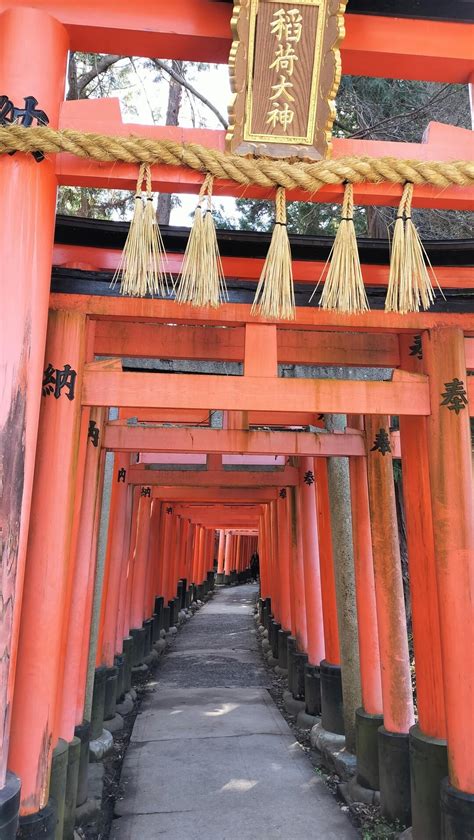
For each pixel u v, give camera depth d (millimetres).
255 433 6742
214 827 5684
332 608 7934
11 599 3311
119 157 3350
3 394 3373
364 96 9477
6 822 3090
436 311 4609
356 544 6648
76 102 3555
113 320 4633
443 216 9562
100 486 6566
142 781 6805
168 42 3670
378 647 6352
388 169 3451
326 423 8320
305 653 10281
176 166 3455
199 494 13516
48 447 4176
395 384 4461
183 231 4535
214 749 7922
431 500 4434
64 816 4848
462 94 9234
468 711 4023
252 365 4500
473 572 4168
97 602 6707
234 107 3410
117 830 5629
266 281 3443
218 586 38719
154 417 9086
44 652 3885
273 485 9969
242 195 3646
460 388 4445
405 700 5609
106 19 3580
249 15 3287
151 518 15039
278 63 3367
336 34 3293
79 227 4488
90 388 4328
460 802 3889
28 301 3436
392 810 5395
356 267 3449
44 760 3771
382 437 6184
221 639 18578
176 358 5309
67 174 3543
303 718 8961
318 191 3598
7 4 3574
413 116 9312
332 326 4621
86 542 5469
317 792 6500
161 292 4555
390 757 5465
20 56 3492
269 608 16594
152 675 13125
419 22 3738
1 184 3438
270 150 3477
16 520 3363
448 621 4172
